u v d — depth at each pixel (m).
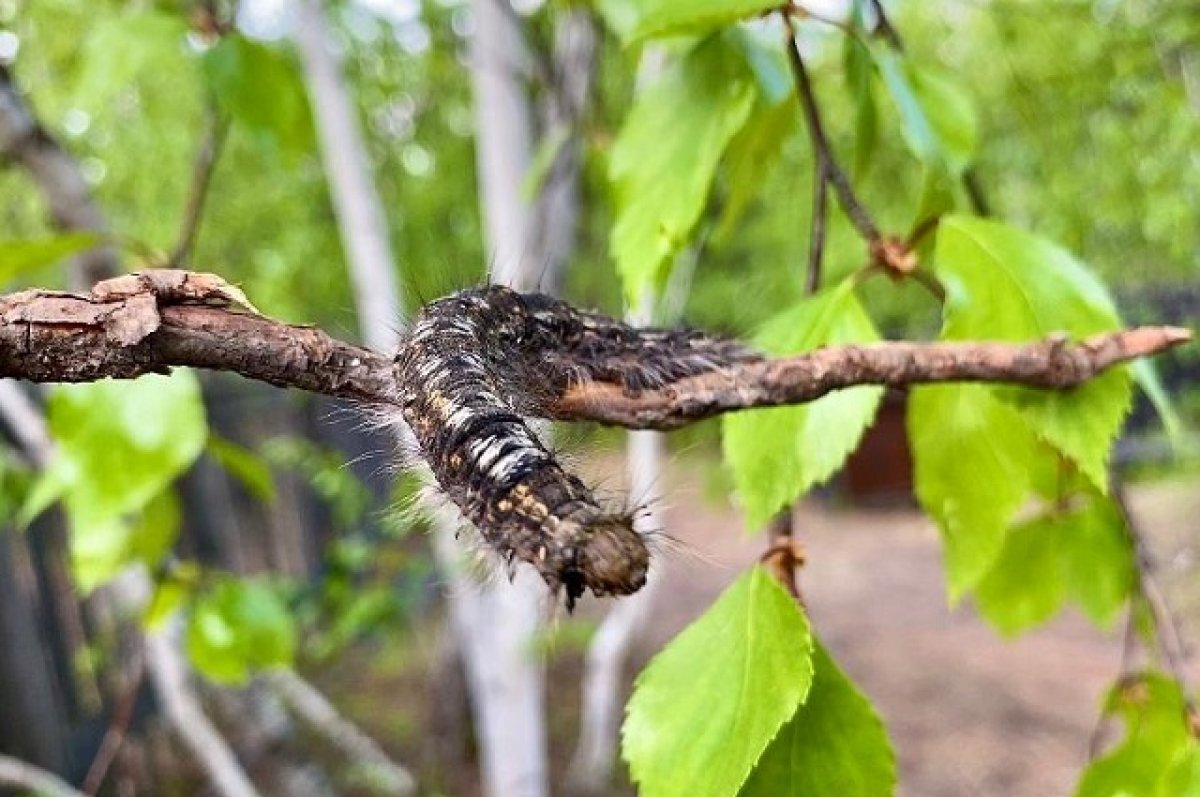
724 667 0.28
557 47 0.66
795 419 0.30
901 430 2.52
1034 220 0.75
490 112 0.66
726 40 0.33
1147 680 0.35
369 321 0.70
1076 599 0.38
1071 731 1.28
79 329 0.23
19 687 0.93
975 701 1.38
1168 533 0.94
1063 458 0.36
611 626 1.23
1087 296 0.31
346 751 1.12
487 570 0.26
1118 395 0.30
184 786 1.09
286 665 0.50
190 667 0.71
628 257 0.33
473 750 1.22
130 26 0.42
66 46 0.80
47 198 0.50
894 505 2.55
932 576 2.00
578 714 1.42
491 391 0.23
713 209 0.44
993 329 0.30
